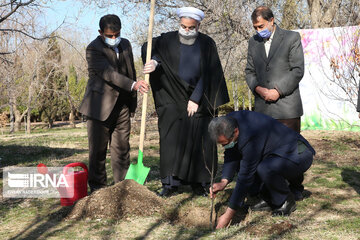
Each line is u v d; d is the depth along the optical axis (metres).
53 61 24.45
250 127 3.47
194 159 4.41
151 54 4.56
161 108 4.52
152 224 3.55
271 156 3.63
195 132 4.43
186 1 12.23
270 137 3.59
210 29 12.48
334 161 7.02
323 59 11.49
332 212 3.84
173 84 4.46
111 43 4.49
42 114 35.56
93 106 4.55
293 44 4.22
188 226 3.62
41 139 16.62
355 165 6.52
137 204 3.88
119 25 4.48
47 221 3.71
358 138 10.11
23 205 4.35
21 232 3.40
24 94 27.30
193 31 4.39
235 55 12.20
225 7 12.01
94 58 4.54
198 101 4.35
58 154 9.30
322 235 3.17
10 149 10.00
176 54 4.46
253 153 3.41
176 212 3.87
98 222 3.62
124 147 4.80
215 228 3.51
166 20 12.71
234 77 13.64
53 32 10.41
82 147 12.22
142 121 4.44
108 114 4.53
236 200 3.45
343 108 11.51
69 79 35.72
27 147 10.41
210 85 4.49
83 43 21.69
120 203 3.85
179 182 4.50
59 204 4.33
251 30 12.08
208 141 4.44
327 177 5.57
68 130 31.27
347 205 4.10
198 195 4.53
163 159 4.47
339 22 12.78
